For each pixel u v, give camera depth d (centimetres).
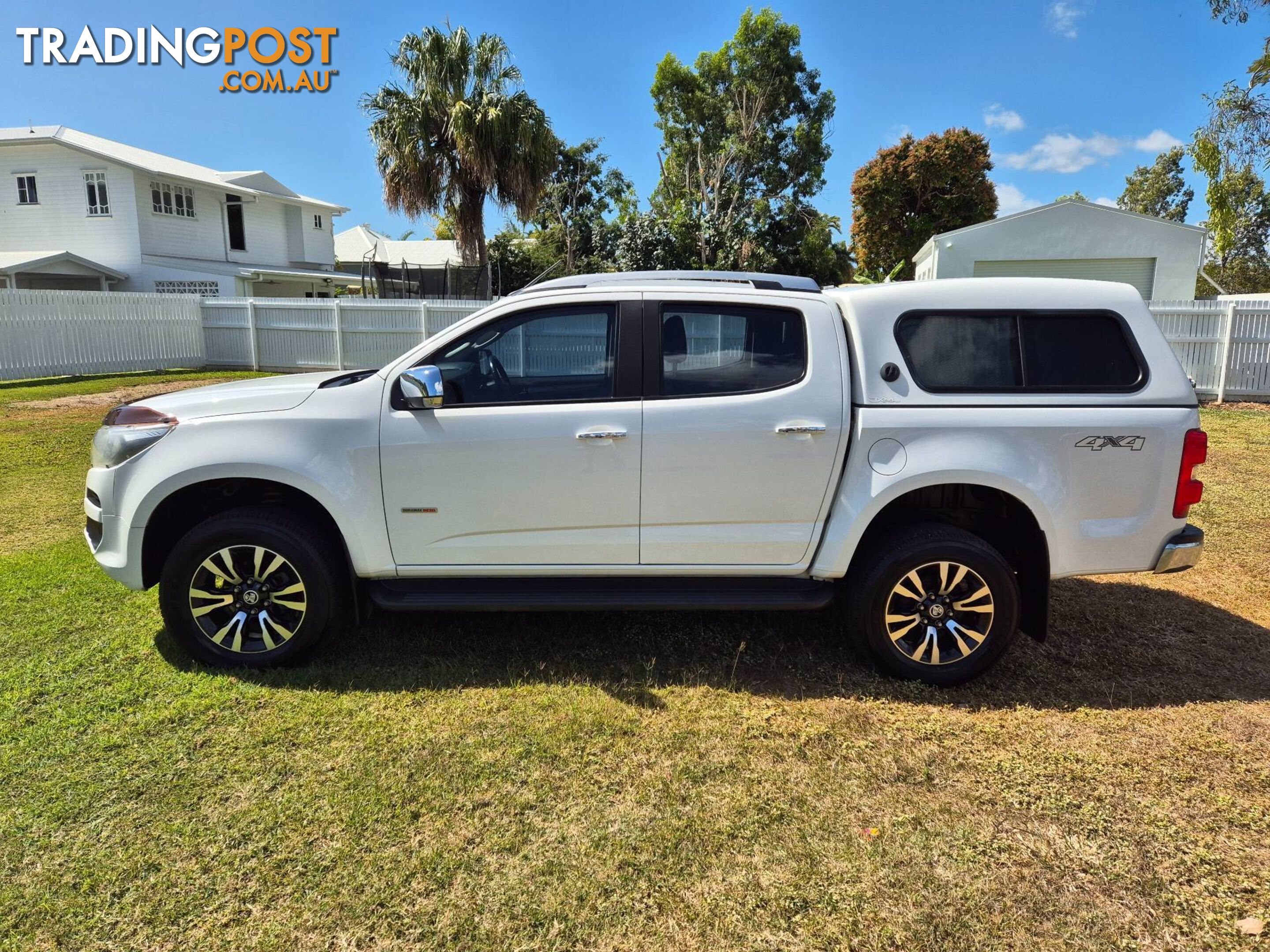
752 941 212
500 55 1952
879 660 356
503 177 1970
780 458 341
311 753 296
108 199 2370
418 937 213
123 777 279
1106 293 345
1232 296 1739
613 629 412
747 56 3391
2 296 1452
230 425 347
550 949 209
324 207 3139
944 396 338
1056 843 252
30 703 328
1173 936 215
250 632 363
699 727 318
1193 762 296
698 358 347
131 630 401
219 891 228
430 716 323
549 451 342
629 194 3316
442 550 354
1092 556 343
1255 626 425
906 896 229
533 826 257
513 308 350
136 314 1681
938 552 342
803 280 384
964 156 2881
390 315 1691
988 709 337
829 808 269
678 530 350
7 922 215
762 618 429
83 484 724
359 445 343
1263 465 811
